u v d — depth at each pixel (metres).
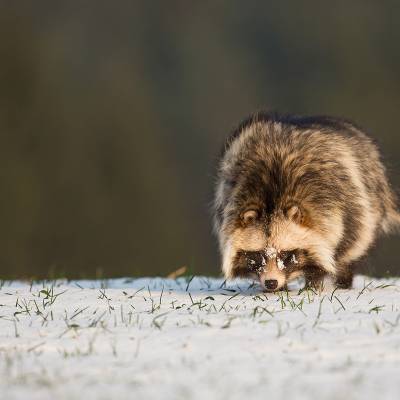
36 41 65.69
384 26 98.00
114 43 107.06
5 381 9.37
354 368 9.42
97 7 111.00
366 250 15.48
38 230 58.94
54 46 73.25
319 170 14.59
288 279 14.48
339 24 98.00
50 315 12.88
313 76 98.06
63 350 10.71
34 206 59.19
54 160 62.00
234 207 14.58
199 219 70.19
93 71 83.88
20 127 62.09
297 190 14.38
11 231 57.69
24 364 10.09
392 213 17.19
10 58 63.19
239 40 109.88
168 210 65.12
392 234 17.53
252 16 110.81
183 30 112.56
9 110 62.22
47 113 63.22
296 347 10.38
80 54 100.81
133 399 8.56
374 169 16.27
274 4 109.06
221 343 10.66
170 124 94.44
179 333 11.22
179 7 114.88
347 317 11.90
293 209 14.13
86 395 8.74
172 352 10.38
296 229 14.26
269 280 14.15
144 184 64.75
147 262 61.91
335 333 10.99
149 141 68.06
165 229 64.00
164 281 17.59
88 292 14.82
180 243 64.31
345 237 14.76
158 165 67.44
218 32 111.69
